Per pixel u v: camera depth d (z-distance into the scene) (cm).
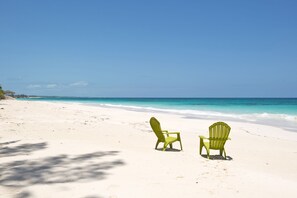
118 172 621
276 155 937
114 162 707
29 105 3058
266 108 4538
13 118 1686
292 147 1100
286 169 753
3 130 1220
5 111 2091
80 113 2323
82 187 520
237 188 553
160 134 950
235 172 677
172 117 2341
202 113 3041
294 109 4169
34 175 586
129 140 1115
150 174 618
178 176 613
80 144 934
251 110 3866
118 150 859
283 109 4178
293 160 866
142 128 1523
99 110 2945
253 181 607
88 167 654
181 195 500
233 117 2533
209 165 743
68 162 695
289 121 2227
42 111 2281
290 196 521
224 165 756
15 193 484
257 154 947
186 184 561
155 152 888
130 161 723
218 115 2739
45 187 516
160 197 486
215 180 600
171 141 954
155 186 540
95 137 1138
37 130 1260
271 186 577
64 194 485
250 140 1252
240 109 4153
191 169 683
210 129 872
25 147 870
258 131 1579
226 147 1071
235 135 1397
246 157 892
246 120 2270
